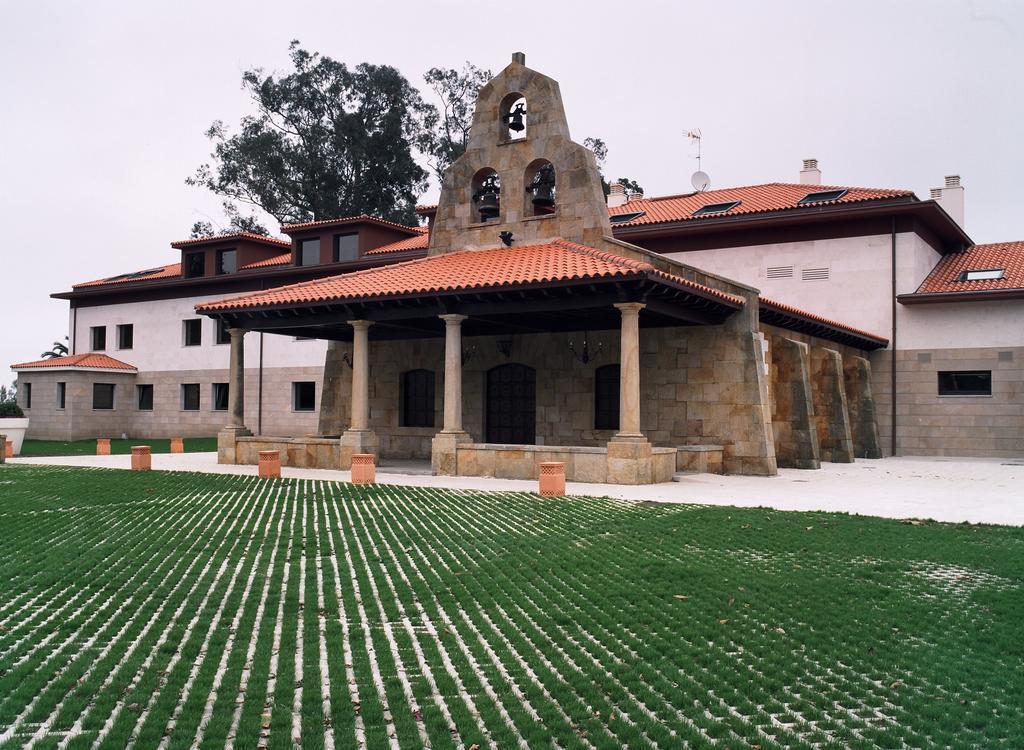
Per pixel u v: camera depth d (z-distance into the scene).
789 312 24.14
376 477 21.00
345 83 59.75
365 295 21.62
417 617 8.34
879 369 31.72
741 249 34.09
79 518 14.37
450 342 21.31
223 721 5.75
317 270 40.22
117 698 6.21
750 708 6.08
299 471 22.83
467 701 6.18
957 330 30.66
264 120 60.34
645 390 23.61
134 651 7.26
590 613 8.48
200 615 8.41
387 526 13.36
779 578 9.89
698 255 34.84
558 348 25.25
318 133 59.44
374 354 28.73
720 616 8.40
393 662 7.00
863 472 23.45
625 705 6.14
